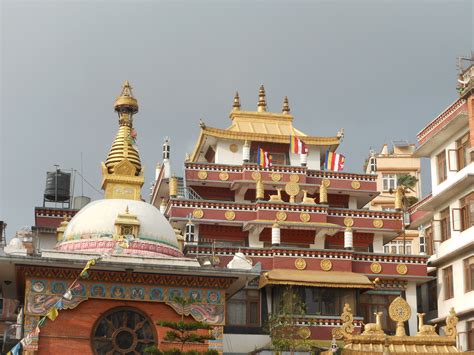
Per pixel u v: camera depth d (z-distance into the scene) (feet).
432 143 178.40
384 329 159.94
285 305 139.64
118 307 115.44
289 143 192.75
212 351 104.12
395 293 163.22
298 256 156.46
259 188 171.94
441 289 171.32
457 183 161.99
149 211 127.24
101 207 125.70
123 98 140.56
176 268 115.75
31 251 152.46
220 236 169.68
